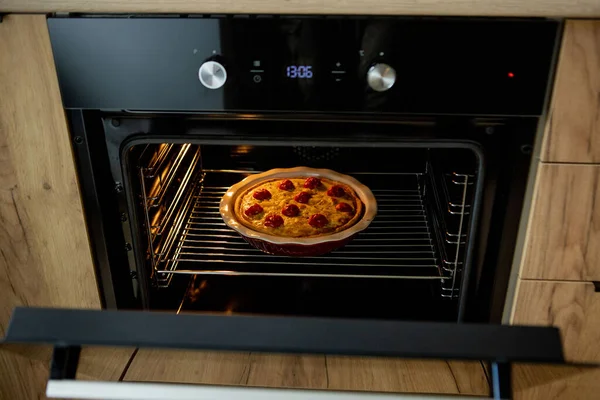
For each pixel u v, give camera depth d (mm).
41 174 1026
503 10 850
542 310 1098
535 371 1179
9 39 909
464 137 975
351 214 1200
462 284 1096
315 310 1208
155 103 940
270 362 1225
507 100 918
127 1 863
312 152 1364
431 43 879
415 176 1364
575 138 939
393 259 1222
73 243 1096
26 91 950
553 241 1027
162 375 1193
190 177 1328
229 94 927
